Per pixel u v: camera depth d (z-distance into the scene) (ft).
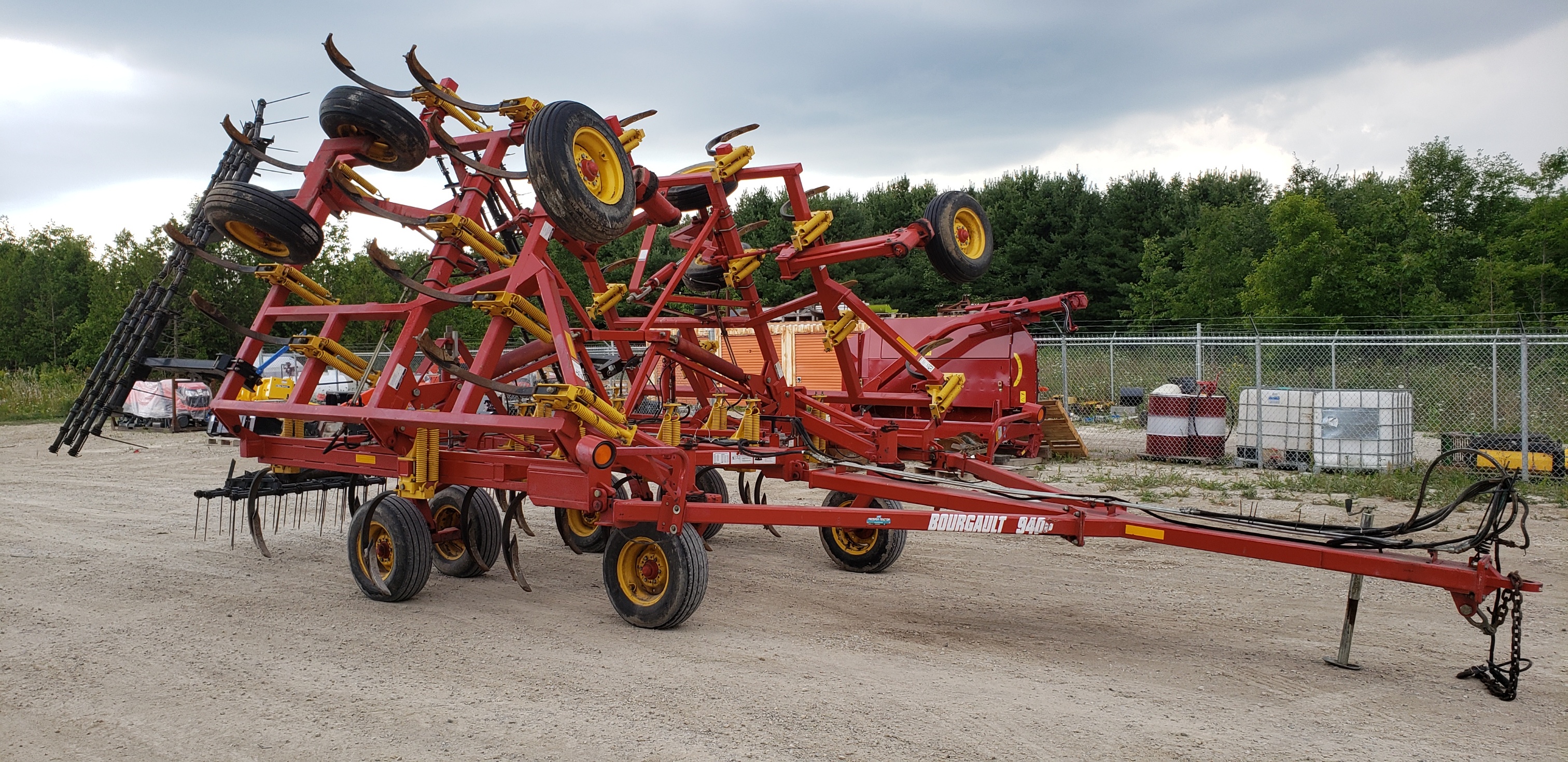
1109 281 136.46
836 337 29.12
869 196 167.12
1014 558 24.52
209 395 69.00
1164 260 123.44
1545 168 109.91
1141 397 69.05
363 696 14.07
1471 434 38.99
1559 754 12.09
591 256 25.08
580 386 17.57
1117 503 17.78
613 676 14.99
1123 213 141.79
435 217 20.76
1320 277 93.76
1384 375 60.03
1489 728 12.96
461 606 19.58
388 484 36.83
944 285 140.67
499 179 22.22
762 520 17.52
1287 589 21.08
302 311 22.09
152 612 18.98
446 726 12.88
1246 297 100.42
